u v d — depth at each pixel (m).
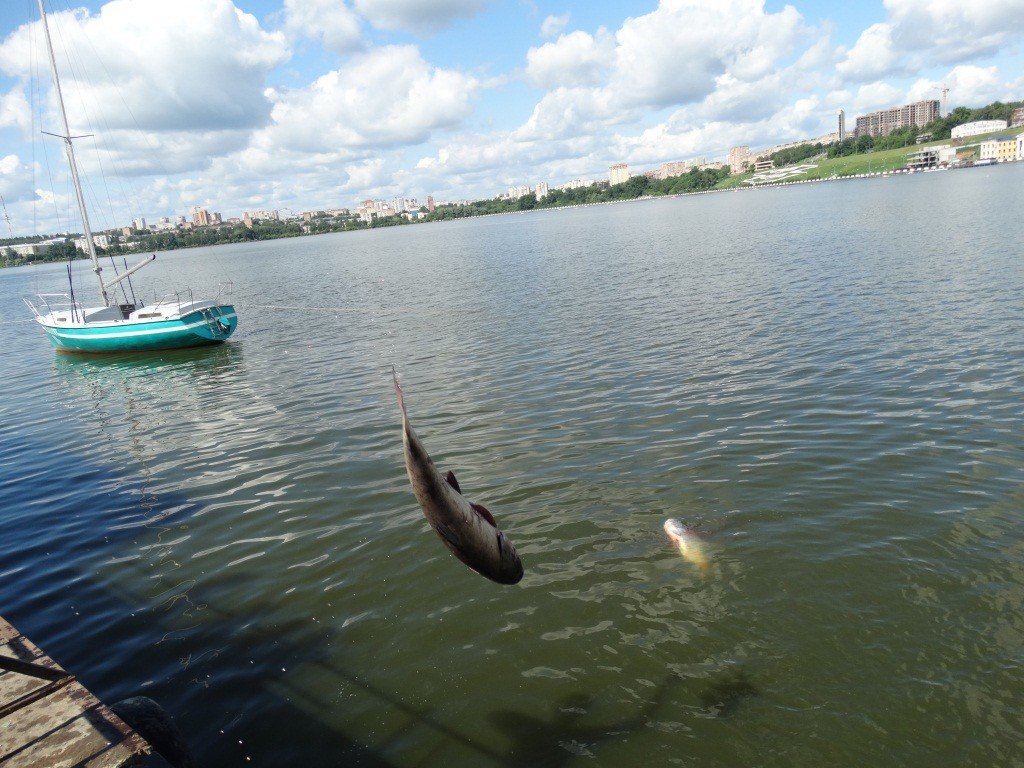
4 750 5.37
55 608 11.20
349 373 25.81
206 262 136.75
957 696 7.69
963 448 13.66
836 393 17.58
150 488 16.22
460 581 10.75
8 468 18.98
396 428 18.50
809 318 26.69
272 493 15.02
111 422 22.86
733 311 29.67
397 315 38.97
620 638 9.08
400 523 12.89
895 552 10.38
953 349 20.41
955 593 9.34
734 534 11.24
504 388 21.23
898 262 37.88
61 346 36.97
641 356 23.44
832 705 7.72
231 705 8.54
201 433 20.28
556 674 8.55
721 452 14.54
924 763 6.94
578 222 146.00
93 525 14.45
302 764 7.55
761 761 7.10
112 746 5.37
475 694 8.36
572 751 7.39
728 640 8.87
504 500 13.27
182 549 12.85
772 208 112.44
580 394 19.80
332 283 62.75
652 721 7.70
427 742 7.70
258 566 11.87
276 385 25.30
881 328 23.83
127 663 9.57
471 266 65.81
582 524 12.05
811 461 13.66
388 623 9.88
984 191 89.75
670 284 39.44
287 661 9.29
